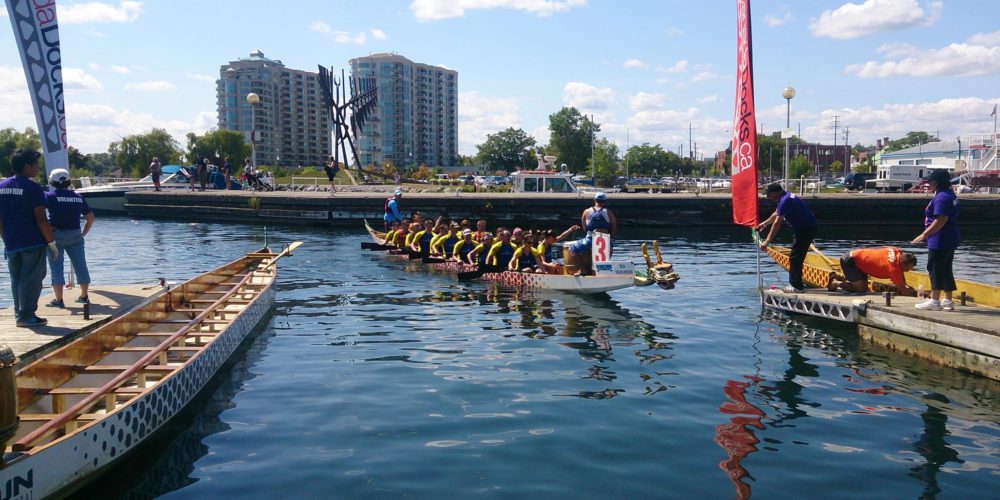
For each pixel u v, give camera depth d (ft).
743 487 18.80
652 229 114.93
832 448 21.61
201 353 26.99
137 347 27.43
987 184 164.76
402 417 24.25
